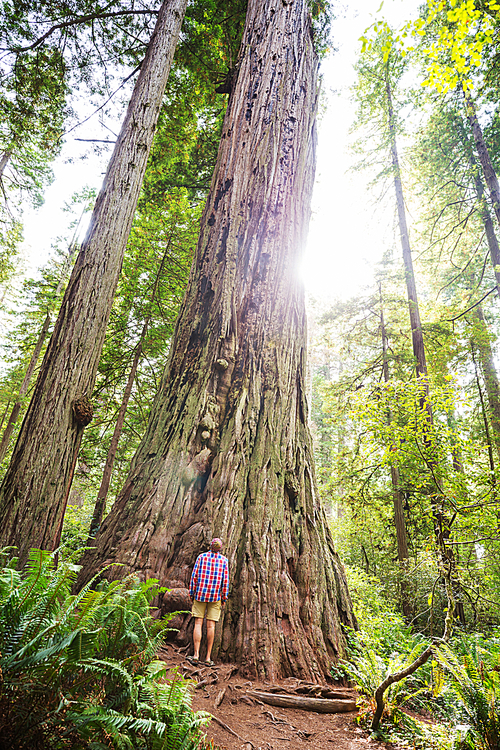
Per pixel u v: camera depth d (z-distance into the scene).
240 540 5.82
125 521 6.08
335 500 15.92
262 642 5.03
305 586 5.77
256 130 8.99
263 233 8.26
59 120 10.80
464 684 3.65
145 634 3.03
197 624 4.96
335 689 4.75
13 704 1.97
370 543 16.08
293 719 4.15
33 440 5.26
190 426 6.70
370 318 17.20
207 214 8.89
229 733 3.60
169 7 8.02
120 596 3.00
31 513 4.96
